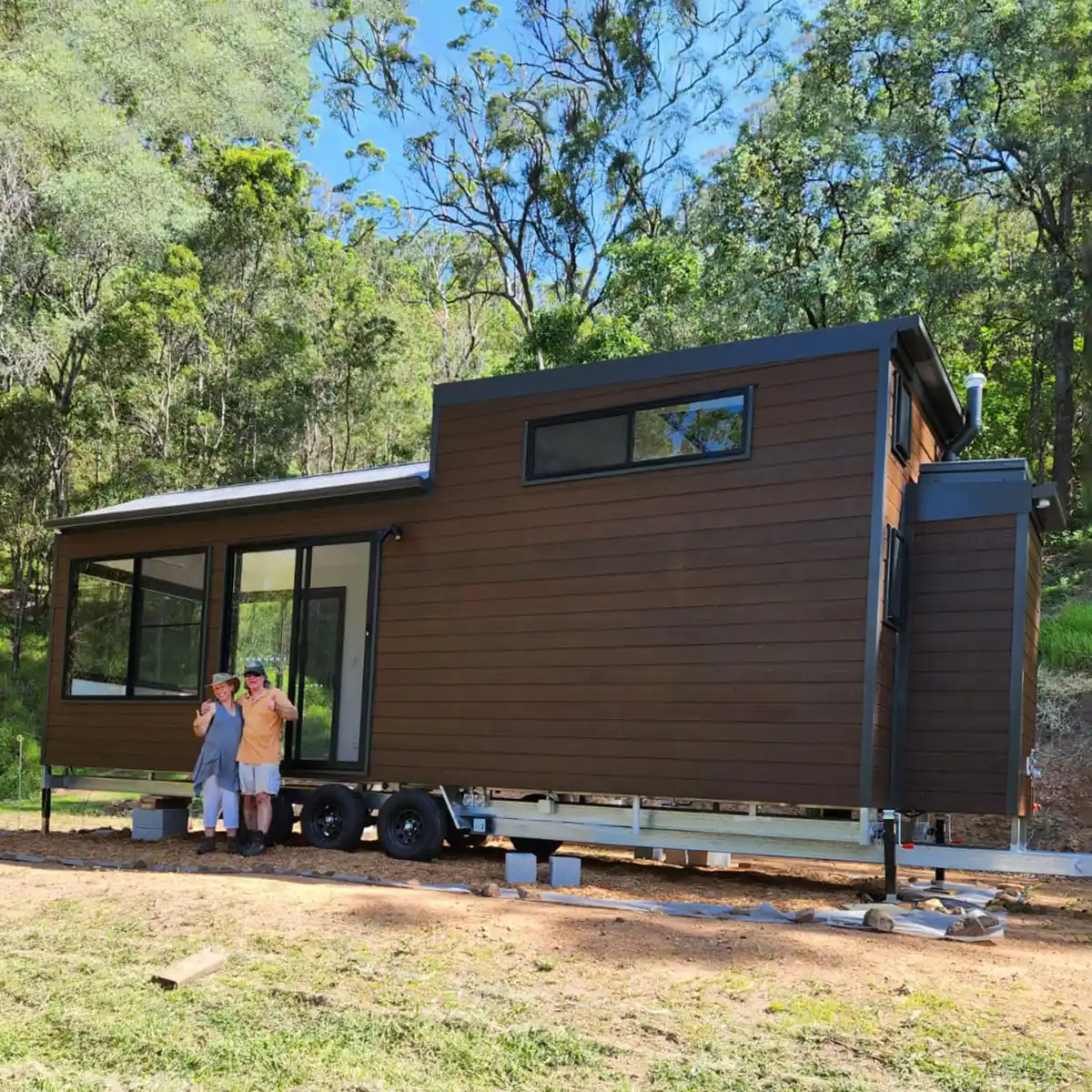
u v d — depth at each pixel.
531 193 37.41
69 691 12.23
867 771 7.39
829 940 5.93
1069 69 22.31
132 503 13.10
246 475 30.47
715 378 8.41
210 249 32.59
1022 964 5.57
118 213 25.98
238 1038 4.48
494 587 9.33
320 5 39.09
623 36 33.91
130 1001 4.93
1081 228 22.70
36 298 27.17
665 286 27.14
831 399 7.90
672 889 8.25
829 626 7.66
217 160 34.03
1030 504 8.26
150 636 11.63
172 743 11.20
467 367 43.31
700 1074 4.02
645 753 8.33
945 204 22.92
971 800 8.04
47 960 5.57
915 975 5.24
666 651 8.34
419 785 9.56
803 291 21.23
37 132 26.00
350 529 10.26
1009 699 8.03
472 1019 4.59
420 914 6.43
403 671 9.74
